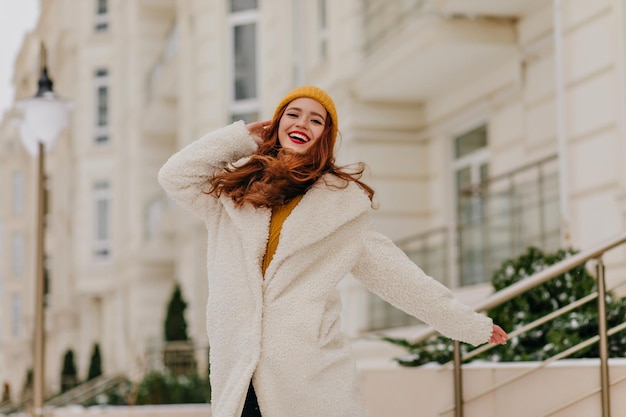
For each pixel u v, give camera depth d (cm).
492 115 1054
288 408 269
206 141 296
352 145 1205
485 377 423
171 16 2430
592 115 693
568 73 726
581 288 496
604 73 680
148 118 2253
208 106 1762
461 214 1025
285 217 286
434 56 1019
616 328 388
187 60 1900
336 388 274
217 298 282
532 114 934
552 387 397
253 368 268
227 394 272
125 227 2367
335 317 283
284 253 278
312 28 1426
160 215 2045
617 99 663
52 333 2972
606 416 377
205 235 1827
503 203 919
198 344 1352
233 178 287
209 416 871
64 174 2859
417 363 510
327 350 278
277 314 275
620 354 444
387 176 1209
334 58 1301
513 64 997
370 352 994
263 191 281
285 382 269
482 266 959
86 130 2602
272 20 1602
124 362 2259
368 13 1205
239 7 1761
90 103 2616
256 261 279
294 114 296
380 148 1212
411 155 1221
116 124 2538
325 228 280
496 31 976
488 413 422
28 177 3628
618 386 378
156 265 2228
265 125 306
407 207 1209
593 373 386
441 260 1082
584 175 702
